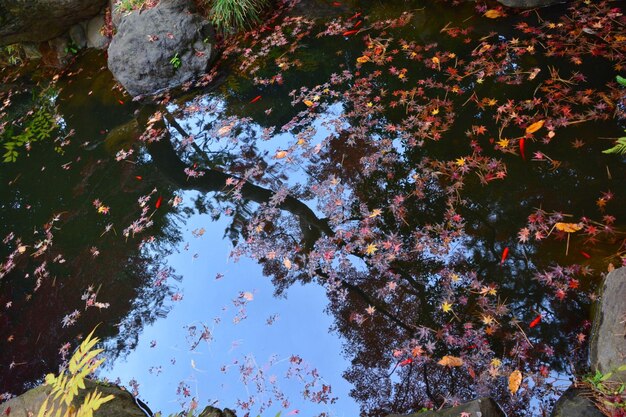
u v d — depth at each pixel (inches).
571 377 89.1
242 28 224.1
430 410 88.7
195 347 119.2
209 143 174.6
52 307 140.5
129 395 105.4
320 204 137.6
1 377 127.8
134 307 131.9
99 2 251.0
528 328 97.5
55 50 262.2
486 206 121.3
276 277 126.3
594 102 134.9
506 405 88.7
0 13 243.0
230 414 99.9
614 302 88.7
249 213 143.8
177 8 208.8
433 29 185.6
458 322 102.8
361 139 151.6
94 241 155.0
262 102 183.6
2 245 166.7
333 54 194.1
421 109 153.9
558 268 103.7
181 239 144.6
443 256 114.8
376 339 106.6
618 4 164.1
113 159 185.5
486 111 145.3
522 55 158.7
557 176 121.2
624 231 104.9
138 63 204.1
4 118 240.2
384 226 125.5
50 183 186.7
